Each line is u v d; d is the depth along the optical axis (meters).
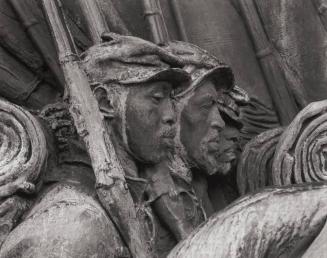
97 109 4.22
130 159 4.34
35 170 4.22
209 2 4.98
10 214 4.18
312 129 4.54
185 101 4.48
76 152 4.34
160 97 4.36
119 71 4.32
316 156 4.52
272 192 3.99
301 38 5.02
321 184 4.01
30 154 4.24
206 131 4.52
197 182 4.57
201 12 4.96
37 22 4.62
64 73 4.27
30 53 4.60
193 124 4.49
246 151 4.67
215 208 4.64
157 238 4.33
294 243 3.90
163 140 4.36
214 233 3.96
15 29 4.61
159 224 4.36
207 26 4.95
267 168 4.65
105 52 4.34
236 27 4.98
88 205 4.12
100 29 4.66
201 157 4.51
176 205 4.35
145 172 4.37
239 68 4.93
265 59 4.95
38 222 4.09
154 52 4.35
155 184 4.35
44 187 4.28
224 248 3.91
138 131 4.31
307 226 3.90
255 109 4.88
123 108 4.30
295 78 4.97
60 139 4.35
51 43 4.61
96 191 4.18
